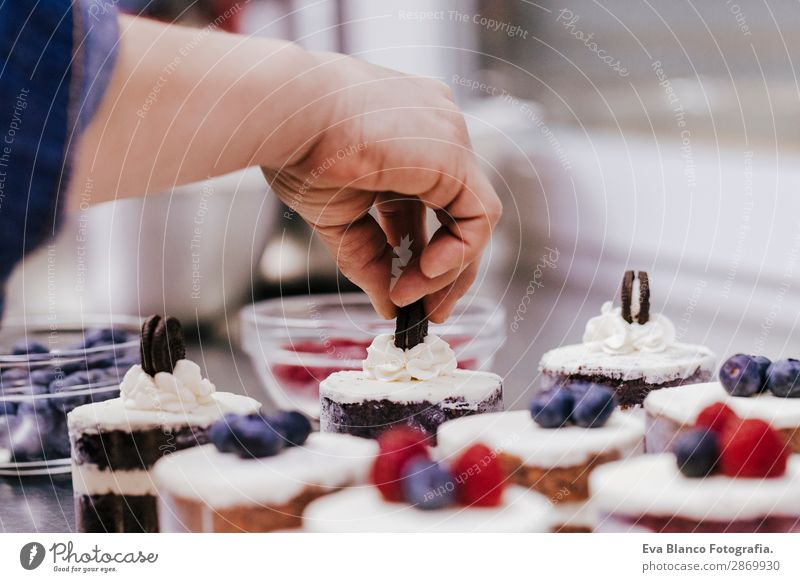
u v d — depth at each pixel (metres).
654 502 0.45
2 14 0.46
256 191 0.66
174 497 0.46
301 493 0.46
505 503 0.47
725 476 0.46
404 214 0.55
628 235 0.72
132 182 0.50
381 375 0.56
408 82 0.52
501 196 0.73
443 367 0.56
